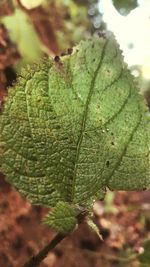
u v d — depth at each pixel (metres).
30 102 0.10
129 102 0.11
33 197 0.11
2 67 0.32
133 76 0.11
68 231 0.10
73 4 0.44
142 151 0.11
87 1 0.49
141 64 0.35
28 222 0.35
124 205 0.40
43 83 0.10
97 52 0.11
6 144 0.10
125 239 0.39
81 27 0.45
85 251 0.37
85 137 0.11
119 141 0.11
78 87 0.11
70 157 0.11
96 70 0.11
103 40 0.11
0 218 0.34
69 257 0.36
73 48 0.11
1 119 0.10
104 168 0.11
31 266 0.10
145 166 0.11
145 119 0.11
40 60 0.10
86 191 0.11
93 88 0.11
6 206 0.34
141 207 0.40
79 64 0.11
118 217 0.40
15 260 0.34
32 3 0.26
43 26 0.36
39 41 0.32
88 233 0.37
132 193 0.41
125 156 0.11
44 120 0.10
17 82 0.10
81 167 0.11
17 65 0.32
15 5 0.32
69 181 0.11
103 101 0.11
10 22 0.31
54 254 0.36
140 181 0.11
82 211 0.10
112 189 0.11
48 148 0.11
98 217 0.39
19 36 0.31
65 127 0.11
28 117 0.10
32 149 0.10
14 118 0.10
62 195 0.11
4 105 0.10
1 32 0.33
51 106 0.10
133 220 0.40
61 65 0.11
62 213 0.10
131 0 0.17
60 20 0.40
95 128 0.11
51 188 0.11
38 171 0.11
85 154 0.11
